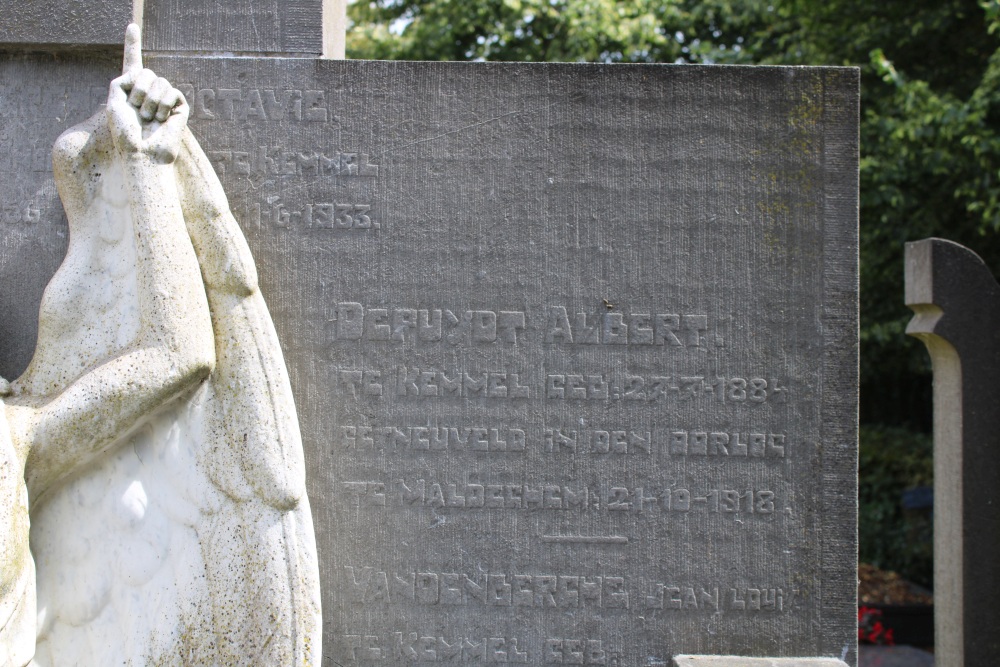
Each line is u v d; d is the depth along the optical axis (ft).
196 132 9.34
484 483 9.34
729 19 33.94
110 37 9.06
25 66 9.24
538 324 9.37
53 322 8.51
